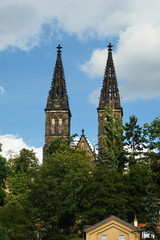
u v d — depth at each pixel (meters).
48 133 177.75
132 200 99.44
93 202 98.44
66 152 125.94
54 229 96.38
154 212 77.50
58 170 104.88
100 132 177.12
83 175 110.25
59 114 180.00
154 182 106.50
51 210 96.31
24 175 124.75
